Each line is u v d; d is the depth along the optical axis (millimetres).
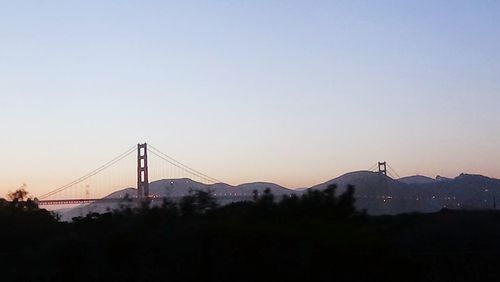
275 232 17781
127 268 17938
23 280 18688
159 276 17625
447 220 22906
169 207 20219
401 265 18062
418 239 21234
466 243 21453
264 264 17344
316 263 17422
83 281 18234
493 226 22719
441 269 18484
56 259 18578
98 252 18328
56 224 23719
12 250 22250
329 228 18594
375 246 17906
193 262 17531
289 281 17297
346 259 17562
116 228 18984
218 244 17562
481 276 18438
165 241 18062
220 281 17359
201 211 20406
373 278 17734
